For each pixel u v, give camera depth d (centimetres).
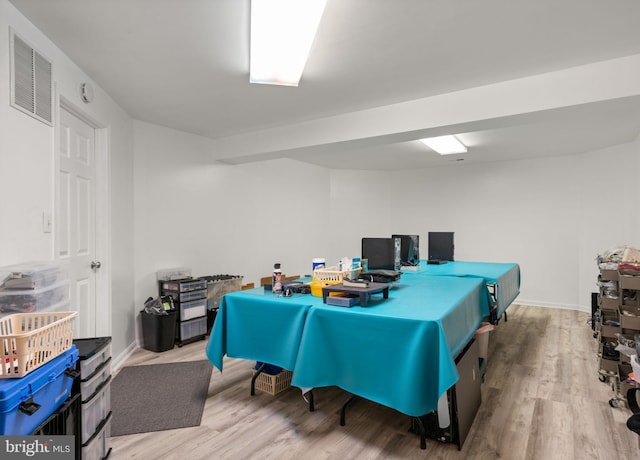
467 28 206
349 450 193
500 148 504
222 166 472
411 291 262
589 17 196
